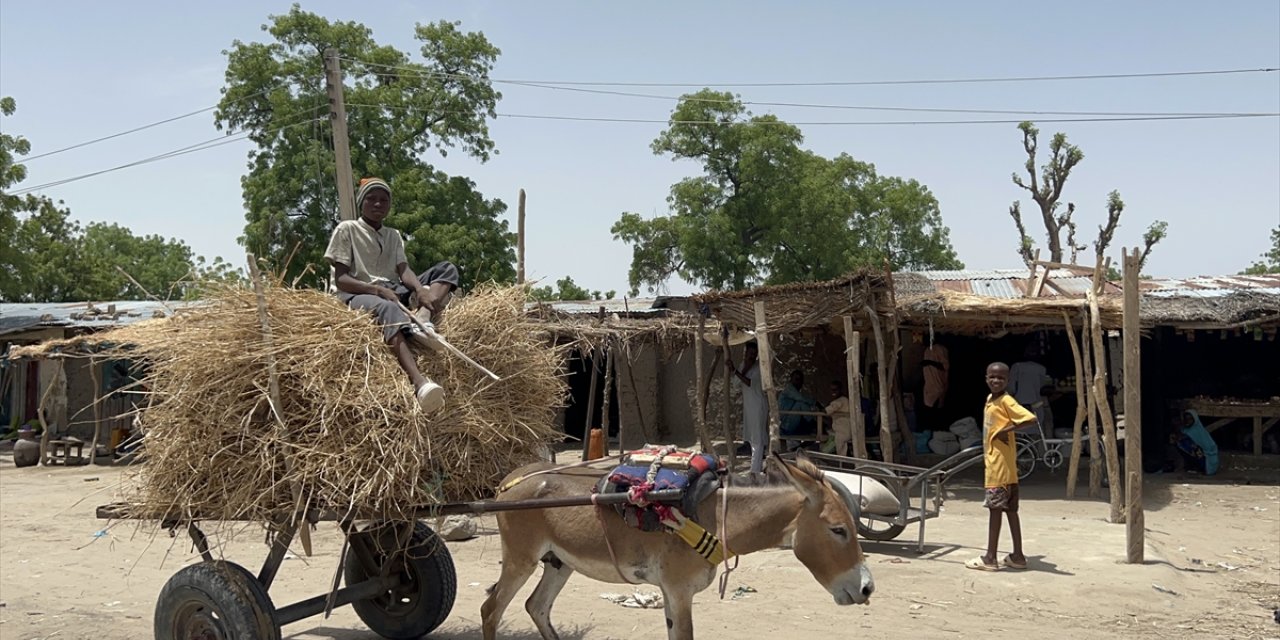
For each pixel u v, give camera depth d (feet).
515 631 23.54
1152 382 60.95
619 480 17.95
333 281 20.89
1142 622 25.02
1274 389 59.98
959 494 48.14
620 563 18.03
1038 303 47.57
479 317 20.85
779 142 111.55
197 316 18.75
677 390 74.74
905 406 59.77
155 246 233.96
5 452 73.72
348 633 23.62
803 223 113.09
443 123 100.32
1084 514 42.11
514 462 21.20
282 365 17.95
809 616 25.07
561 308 74.64
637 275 116.67
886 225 130.62
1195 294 56.65
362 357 18.43
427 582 22.06
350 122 95.30
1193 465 55.72
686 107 113.09
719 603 26.35
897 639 22.98
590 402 57.26
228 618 18.20
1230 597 27.96
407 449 17.89
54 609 26.66
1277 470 55.67
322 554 34.42
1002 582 28.60
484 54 101.96
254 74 93.56
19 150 81.76
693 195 112.68
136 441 19.08
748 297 48.06
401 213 92.38
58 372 67.67
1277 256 166.50
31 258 88.07
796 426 57.47
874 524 37.91
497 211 102.58
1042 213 123.03
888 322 49.26
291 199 91.97
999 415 30.37
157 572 31.89
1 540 37.96
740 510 17.47
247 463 17.97
